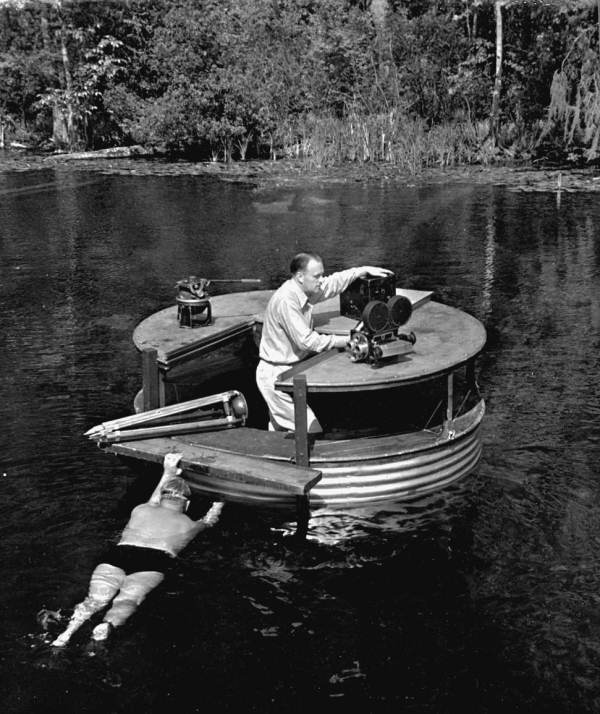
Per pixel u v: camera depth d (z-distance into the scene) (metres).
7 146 28.36
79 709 3.88
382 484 5.70
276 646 4.31
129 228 14.99
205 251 13.21
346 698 3.96
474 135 23.56
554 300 10.36
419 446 5.77
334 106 25.09
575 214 15.45
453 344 6.29
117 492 5.84
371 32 25.42
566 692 4.01
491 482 6.01
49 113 29.06
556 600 4.68
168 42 24.19
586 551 5.14
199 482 5.76
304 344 5.90
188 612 4.55
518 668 4.16
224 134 23.61
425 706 3.93
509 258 12.44
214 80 23.53
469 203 16.72
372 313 5.77
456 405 6.74
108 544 5.20
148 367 6.20
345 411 6.82
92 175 21.44
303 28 26.03
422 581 4.86
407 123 23.55
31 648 4.26
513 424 6.88
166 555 5.02
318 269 5.96
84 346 8.94
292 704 3.93
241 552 5.14
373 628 4.46
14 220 15.84
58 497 5.77
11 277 11.87
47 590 4.74
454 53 24.84
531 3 23.72
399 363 5.91
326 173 21.20
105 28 27.39
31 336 9.30
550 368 8.08
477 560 5.07
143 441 5.93
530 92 23.73
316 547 5.21
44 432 6.81
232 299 7.68
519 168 21.41
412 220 15.22
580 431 6.73
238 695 3.97
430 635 4.41
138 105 25.39
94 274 11.95
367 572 4.96
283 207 16.73
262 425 6.79
